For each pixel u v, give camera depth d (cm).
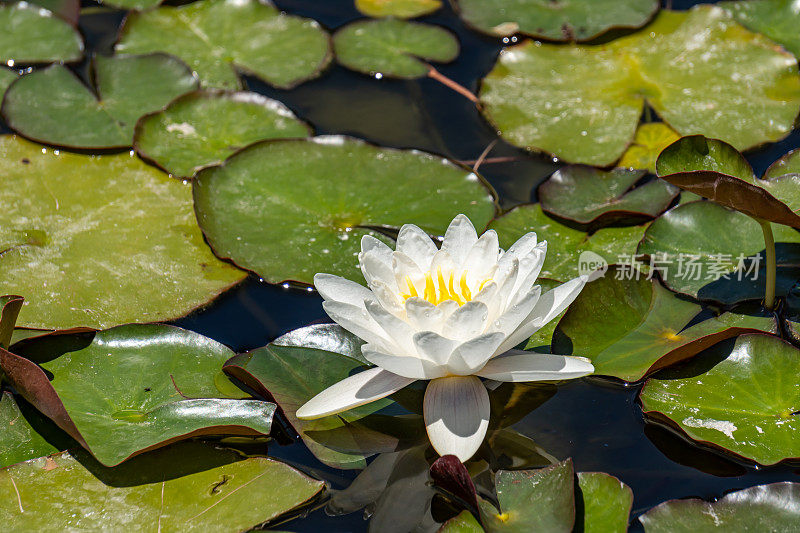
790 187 168
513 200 206
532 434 140
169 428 137
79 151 227
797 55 250
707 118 226
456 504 128
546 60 259
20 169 218
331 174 211
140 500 128
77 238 194
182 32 280
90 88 250
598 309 162
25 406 147
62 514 125
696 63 249
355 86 257
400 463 136
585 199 198
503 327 134
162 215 204
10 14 280
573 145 223
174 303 175
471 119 239
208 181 206
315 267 183
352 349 157
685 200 195
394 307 140
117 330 160
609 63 254
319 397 140
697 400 141
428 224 195
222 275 184
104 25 288
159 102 246
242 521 124
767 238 152
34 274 181
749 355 146
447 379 142
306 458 138
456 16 291
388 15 292
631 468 132
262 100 240
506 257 147
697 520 120
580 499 123
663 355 142
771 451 130
